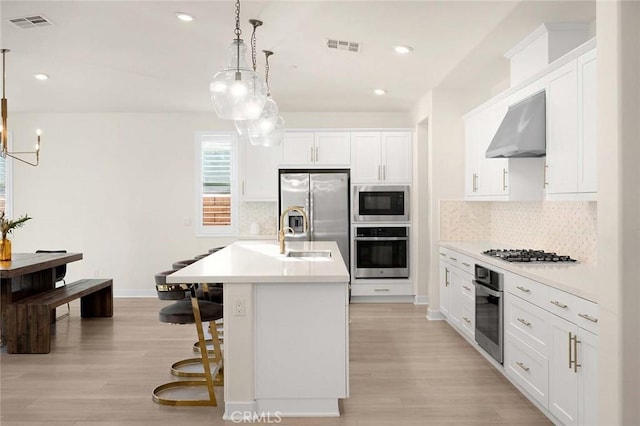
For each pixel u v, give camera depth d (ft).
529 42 13.94
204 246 25.41
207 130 25.35
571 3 11.62
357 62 16.79
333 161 23.94
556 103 12.03
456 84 19.71
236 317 11.01
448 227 20.66
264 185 24.14
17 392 12.64
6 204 25.31
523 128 12.98
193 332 18.53
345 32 13.91
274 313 11.12
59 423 10.82
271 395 11.14
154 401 12.01
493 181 16.34
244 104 9.78
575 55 10.97
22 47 16.48
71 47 16.43
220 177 25.34
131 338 17.69
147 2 12.74
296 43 15.03
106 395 12.42
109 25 14.48
